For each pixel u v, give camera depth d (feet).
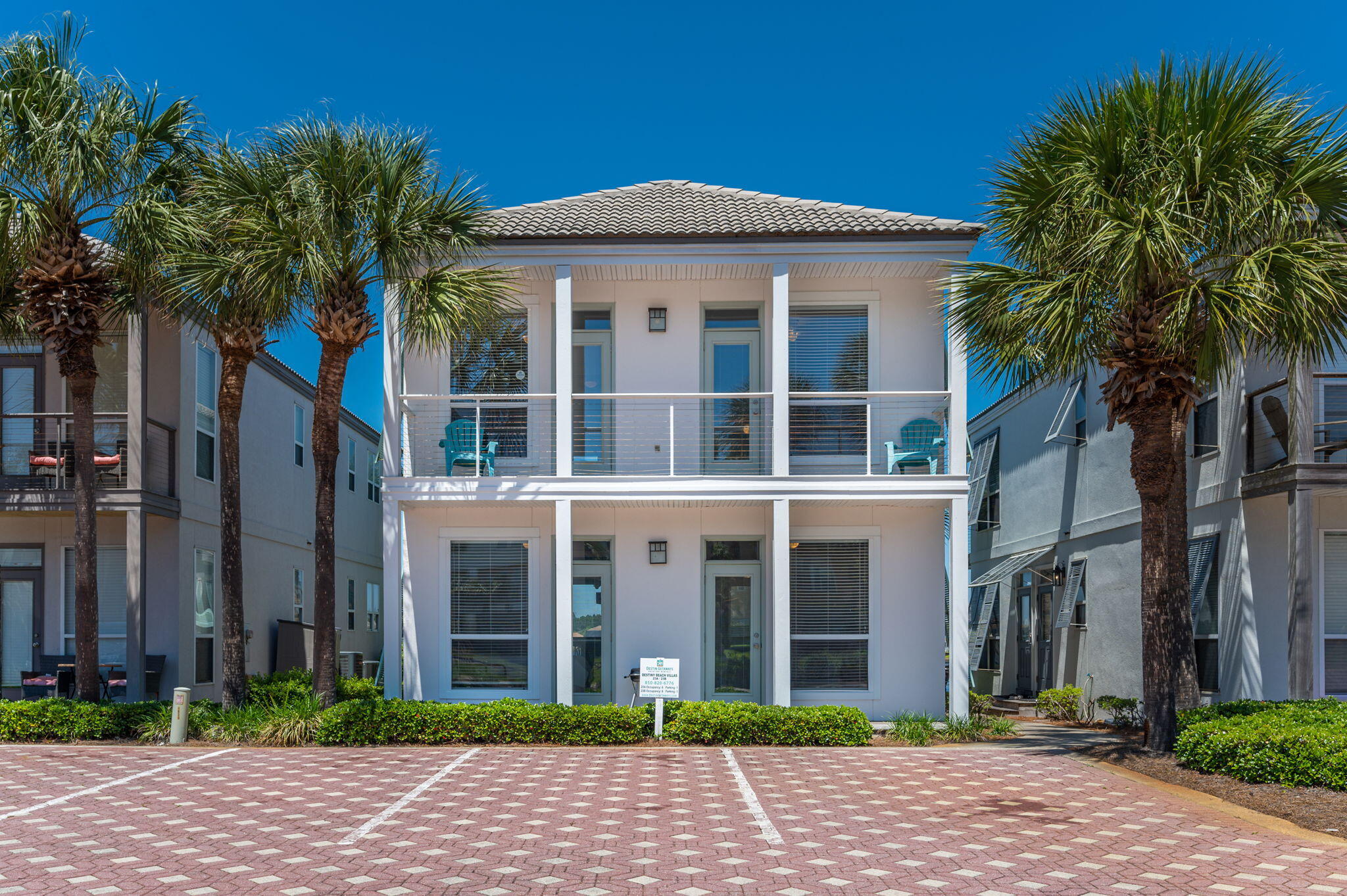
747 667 50.31
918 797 31.35
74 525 54.95
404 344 46.83
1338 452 44.98
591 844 25.38
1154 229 33.04
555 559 48.06
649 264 47.39
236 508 46.24
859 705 49.24
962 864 23.58
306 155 42.22
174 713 42.27
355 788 32.37
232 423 46.21
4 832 26.37
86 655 44.96
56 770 35.35
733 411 51.31
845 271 49.67
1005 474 77.92
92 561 45.24
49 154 40.55
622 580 50.57
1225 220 34.24
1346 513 44.39
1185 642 40.50
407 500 47.52
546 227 47.70
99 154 41.60
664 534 50.83
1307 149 35.14
